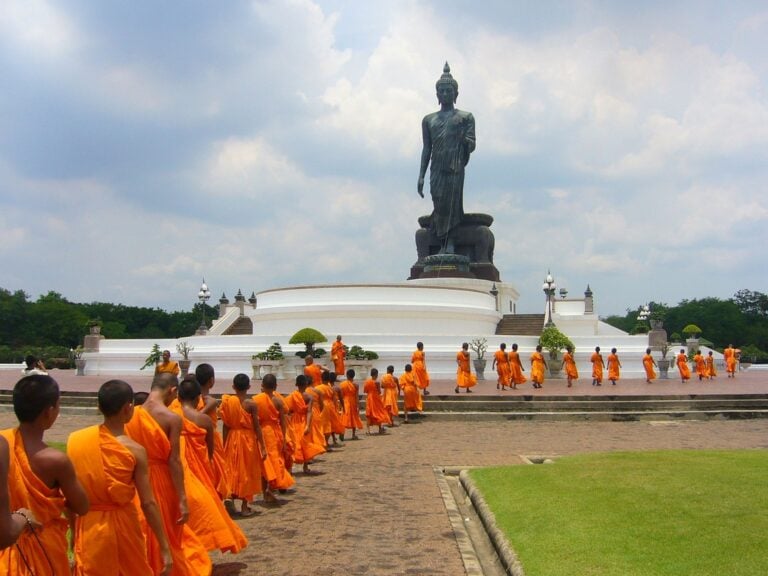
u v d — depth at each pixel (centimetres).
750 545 747
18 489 491
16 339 7638
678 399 2452
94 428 586
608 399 2436
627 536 802
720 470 1171
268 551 877
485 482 1173
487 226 5678
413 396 2272
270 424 1161
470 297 4147
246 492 1055
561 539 806
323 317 3878
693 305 9662
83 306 8906
